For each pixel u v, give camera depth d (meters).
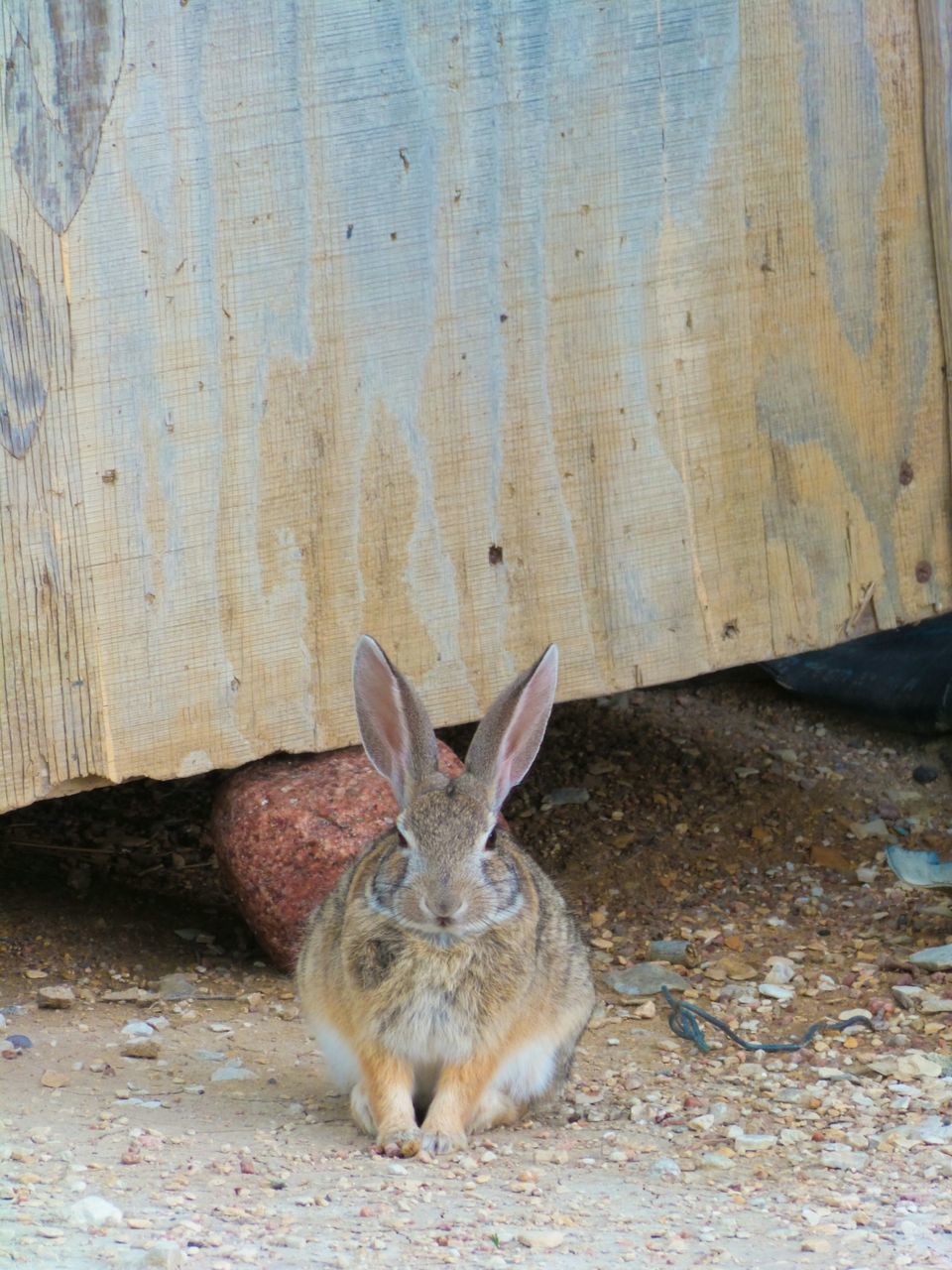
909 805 8.65
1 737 6.59
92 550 6.62
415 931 5.04
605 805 8.56
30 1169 4.59
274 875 6.79
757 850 8.18
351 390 6.81
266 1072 5.91
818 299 7.23
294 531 6.84
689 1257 4.11
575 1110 5.59
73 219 6.43
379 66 6.64
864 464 7.40
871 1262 4.09
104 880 7.86
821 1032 6.40
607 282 6.99
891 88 7.17
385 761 5.50
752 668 9.75
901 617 7.54
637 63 6.88
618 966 7.13
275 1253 3.98
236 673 6.85
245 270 6.63
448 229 6.81
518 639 7.12
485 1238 4.20
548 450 7.04
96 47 6.36
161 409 6.62
